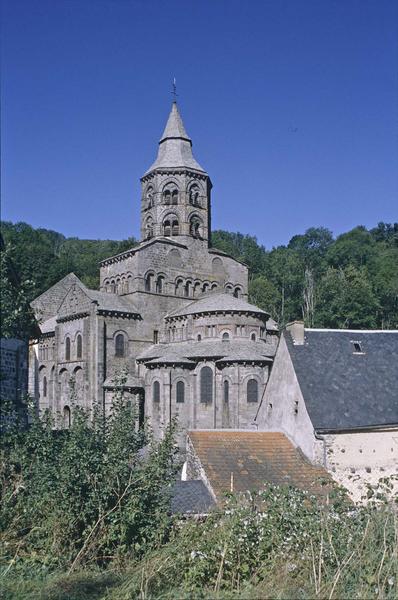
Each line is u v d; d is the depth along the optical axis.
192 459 27.56
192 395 54.59
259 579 13.30
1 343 23.89
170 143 69.94
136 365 61.38
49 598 13.40
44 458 17.67
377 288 101.75
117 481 17.22
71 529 16.84
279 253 132.25
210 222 70.88
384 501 14.95
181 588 13.09
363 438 28.44
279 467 27.16
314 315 95.12
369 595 11.50
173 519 17.62
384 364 32.06
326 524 13.78
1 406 20.08
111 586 14.06
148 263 64.12
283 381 31.38
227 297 60.53
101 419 19.52
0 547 16.14
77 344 62.31
